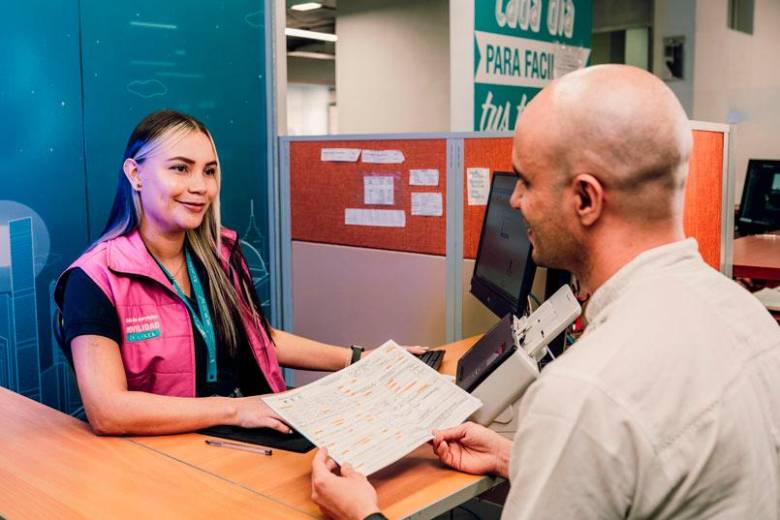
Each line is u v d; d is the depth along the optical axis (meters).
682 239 0.85
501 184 2.00
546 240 0.89
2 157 2.37
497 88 3.92
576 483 0.74
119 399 1.44
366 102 5.43
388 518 1.09
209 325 1.72
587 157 0.82
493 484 1.25
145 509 1.13
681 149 0.81
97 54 2.57
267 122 3.08
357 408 1.34
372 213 2.60
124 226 1.68
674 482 0.72
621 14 6.77
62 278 1.58
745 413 0.75
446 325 2.45
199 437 1.43
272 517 1.10
